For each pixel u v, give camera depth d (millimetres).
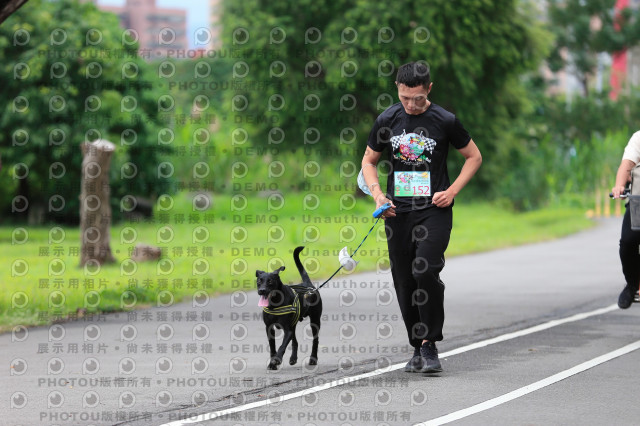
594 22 66125
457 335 8844
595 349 7980
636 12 63844
